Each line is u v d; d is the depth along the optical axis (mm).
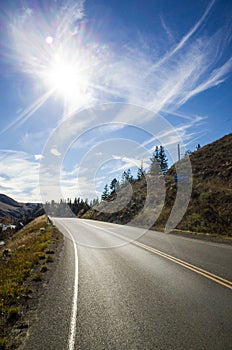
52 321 4367
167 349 3461
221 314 4465
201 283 6180
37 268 8422
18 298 5508
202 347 3490
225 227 16625
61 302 5223
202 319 4289
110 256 9844
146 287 6008
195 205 22469
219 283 6148
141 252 10469
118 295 5531
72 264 8727
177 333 3857
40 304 5176
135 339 3723
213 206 20578
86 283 6477
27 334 3973
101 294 5621
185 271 7309
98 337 3809
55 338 3824
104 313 4625
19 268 8219
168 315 4469
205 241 13289
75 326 4168
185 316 4414
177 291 5668
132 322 4242
